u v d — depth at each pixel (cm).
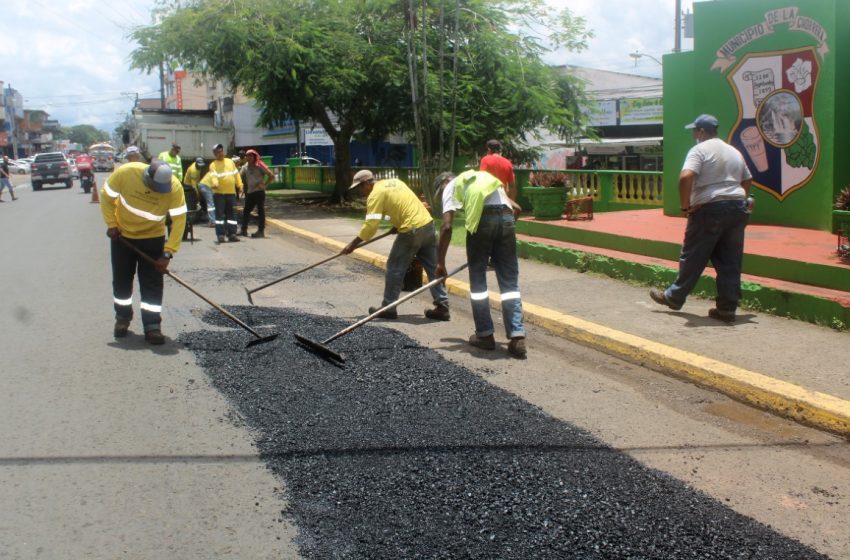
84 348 650
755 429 477
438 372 580
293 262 1159
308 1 1956
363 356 621
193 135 2502
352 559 326
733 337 632
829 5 950
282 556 330
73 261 1167
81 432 466
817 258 758
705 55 1099
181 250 1296
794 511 373
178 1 1961
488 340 650
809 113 986
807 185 1001
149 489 393
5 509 372
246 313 781
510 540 341
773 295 704
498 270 639
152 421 484
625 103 3306
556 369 600
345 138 2216
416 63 1803
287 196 2617
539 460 424
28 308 816
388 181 755
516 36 2005
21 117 11388
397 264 756
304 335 689
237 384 552
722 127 1094
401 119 2033
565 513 365
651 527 353
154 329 659
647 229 1030
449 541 339
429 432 463
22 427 475
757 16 1033
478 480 399
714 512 368
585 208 1162
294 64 1805
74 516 365
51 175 4031
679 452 441
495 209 625
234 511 370
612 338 636
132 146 677
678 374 573
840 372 537
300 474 407
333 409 501
